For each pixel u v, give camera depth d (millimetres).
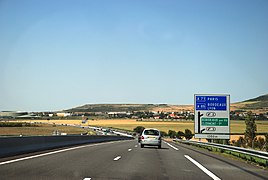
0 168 15211
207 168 17547
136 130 122438
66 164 17312
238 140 67938
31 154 22250
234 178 14320
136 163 18859
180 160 21609
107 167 16625
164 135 110500
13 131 79500
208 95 40594
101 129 122125
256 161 21188
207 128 40281
